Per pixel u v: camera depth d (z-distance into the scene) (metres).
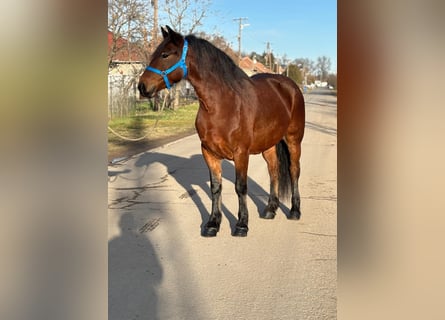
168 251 3.56
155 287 2.87
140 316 2.48
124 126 13.31
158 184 6.22
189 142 10.96
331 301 2.66
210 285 2.90
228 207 5.02
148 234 4.00
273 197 4.64
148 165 7.75
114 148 9.57
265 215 4.53
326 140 11.47
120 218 4.52
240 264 3.28
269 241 3.82
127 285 2.89
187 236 3.96
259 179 6.60
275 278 3.01
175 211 4.81
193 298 2.71
